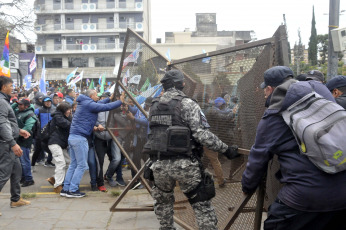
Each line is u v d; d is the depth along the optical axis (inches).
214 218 125.0
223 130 137.9
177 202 165.5
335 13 249.1
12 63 951.0
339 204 86.7
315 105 88.9
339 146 82.3
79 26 2156.7
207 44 1838.1
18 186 204.1
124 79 200.1
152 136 126.7
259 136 98.4
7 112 178.7
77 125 228.7
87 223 177.3
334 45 235.8
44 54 2133.4
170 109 124.0
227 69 136.8
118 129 205.3
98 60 2177.7
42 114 344.8
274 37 115.2
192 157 122.9
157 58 180.7
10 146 180.5
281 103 94.7
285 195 92.0
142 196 229.8
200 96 152.7
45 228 169.9
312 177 87.4
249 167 101.0
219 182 140.3
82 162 229.5
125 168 337.1
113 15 2172.7
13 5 849.5
